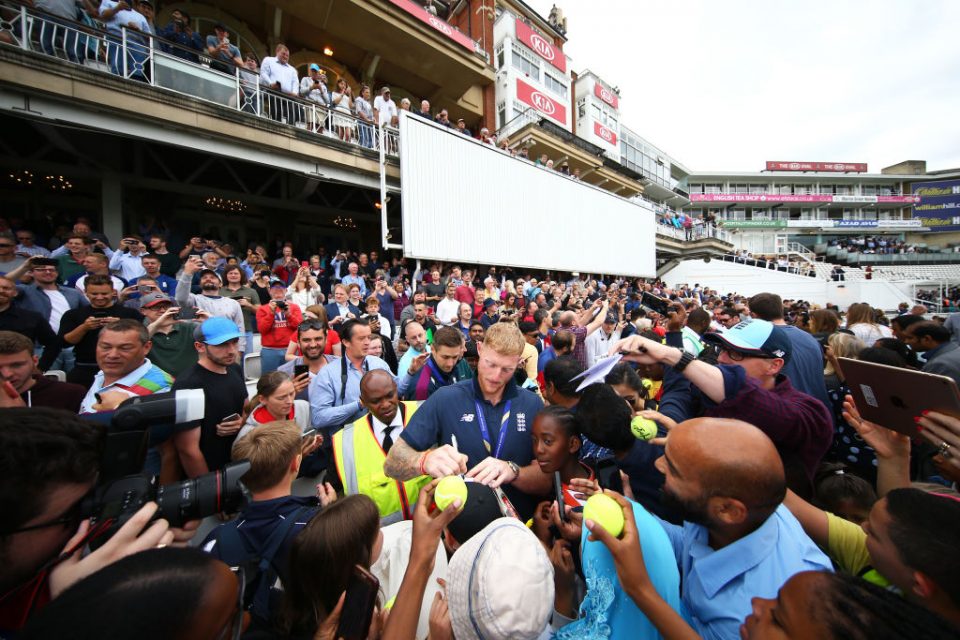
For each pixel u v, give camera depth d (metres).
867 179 39.53
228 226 10.31
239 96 6.56
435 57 12.28
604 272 14.58
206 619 0.53
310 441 1.85
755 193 38.22
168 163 8.69
